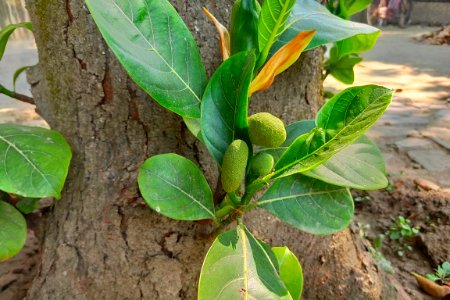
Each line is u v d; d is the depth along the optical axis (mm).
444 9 7117
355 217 1388
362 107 406
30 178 502
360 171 536
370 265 870
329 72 1134
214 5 578
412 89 3033
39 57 612
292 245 772
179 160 491
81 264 626
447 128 2205
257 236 707
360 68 3719
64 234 633
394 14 7129
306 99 700
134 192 591
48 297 637
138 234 610
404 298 932
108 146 592
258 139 448
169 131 586
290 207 527
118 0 437
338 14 969
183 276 639
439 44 5086
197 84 489
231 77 453
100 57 559
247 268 464
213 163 618
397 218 1361
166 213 468
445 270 1084
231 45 489
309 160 441
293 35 529
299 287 607
